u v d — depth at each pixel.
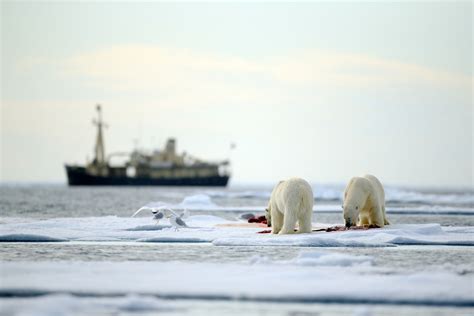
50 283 49.69
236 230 96.19
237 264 60.41
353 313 42.47
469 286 48.78
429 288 48.06
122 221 110.56
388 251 72.88
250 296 46.38
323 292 46.84
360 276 53.12
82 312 42.44
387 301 45.47
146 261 63.66
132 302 43.78
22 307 42.56
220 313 42.75
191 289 48.03
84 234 89.06
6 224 104.06
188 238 83.56
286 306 44.75
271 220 96.94
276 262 60.78
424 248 76.06
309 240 77.94
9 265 58.34
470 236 86.94
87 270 55.81
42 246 77.19
